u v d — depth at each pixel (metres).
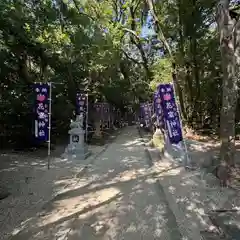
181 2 12.52
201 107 15.71
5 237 3.57
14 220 4.07
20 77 10.78
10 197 5.01
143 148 11.34
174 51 14.46
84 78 15.27
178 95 14.62
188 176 6.54
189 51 13.95
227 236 3.61
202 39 13.70
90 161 8.43
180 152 8.23
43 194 5.23
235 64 5.87
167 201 4.91
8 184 5.77
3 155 8.78
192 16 12.52
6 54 9.82
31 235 3.65
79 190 5.52
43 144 10.52
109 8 17.77
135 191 5.48
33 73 11.74
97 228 3.88
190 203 4.79
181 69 13.95
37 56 11.33
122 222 4.07
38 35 10.75
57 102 12.00
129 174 6.83
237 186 5.55
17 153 9.27
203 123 16.06
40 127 7.35
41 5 11.09
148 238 3.60
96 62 14.55
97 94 18.52
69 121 12.87
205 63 14.16
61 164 7.90
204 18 12.53
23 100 10.16
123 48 20.98
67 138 12.79
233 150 5.91
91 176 6.62
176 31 14.18
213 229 3.82
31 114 10.13
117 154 9.84
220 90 14.49
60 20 12.03
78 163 8.09
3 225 3.90
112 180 6.28
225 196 5.09
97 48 13.86
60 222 4.04
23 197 5.03
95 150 10.79
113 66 18.38
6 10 9.45
